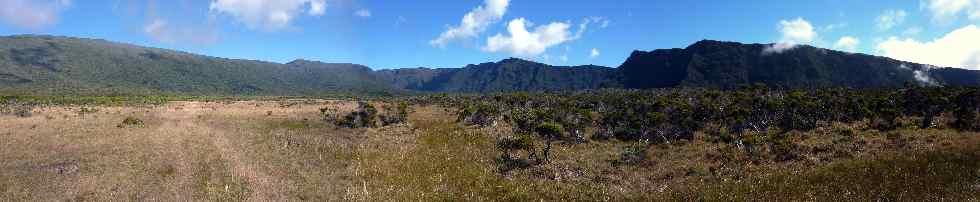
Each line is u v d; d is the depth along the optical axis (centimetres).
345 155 4328
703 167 3559
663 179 3400
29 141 4419
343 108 9038
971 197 2492
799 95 6738
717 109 6097
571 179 3516
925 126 4494
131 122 6056
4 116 6588
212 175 3350
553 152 4497
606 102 9125
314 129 6091
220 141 4828
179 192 2908
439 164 4075
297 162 3941
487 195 3197
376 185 3300
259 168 3638
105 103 10212
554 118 6525
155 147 4312
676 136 4922
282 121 6706
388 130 6081
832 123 5166
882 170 2994
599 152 4416
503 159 4269
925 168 2959
